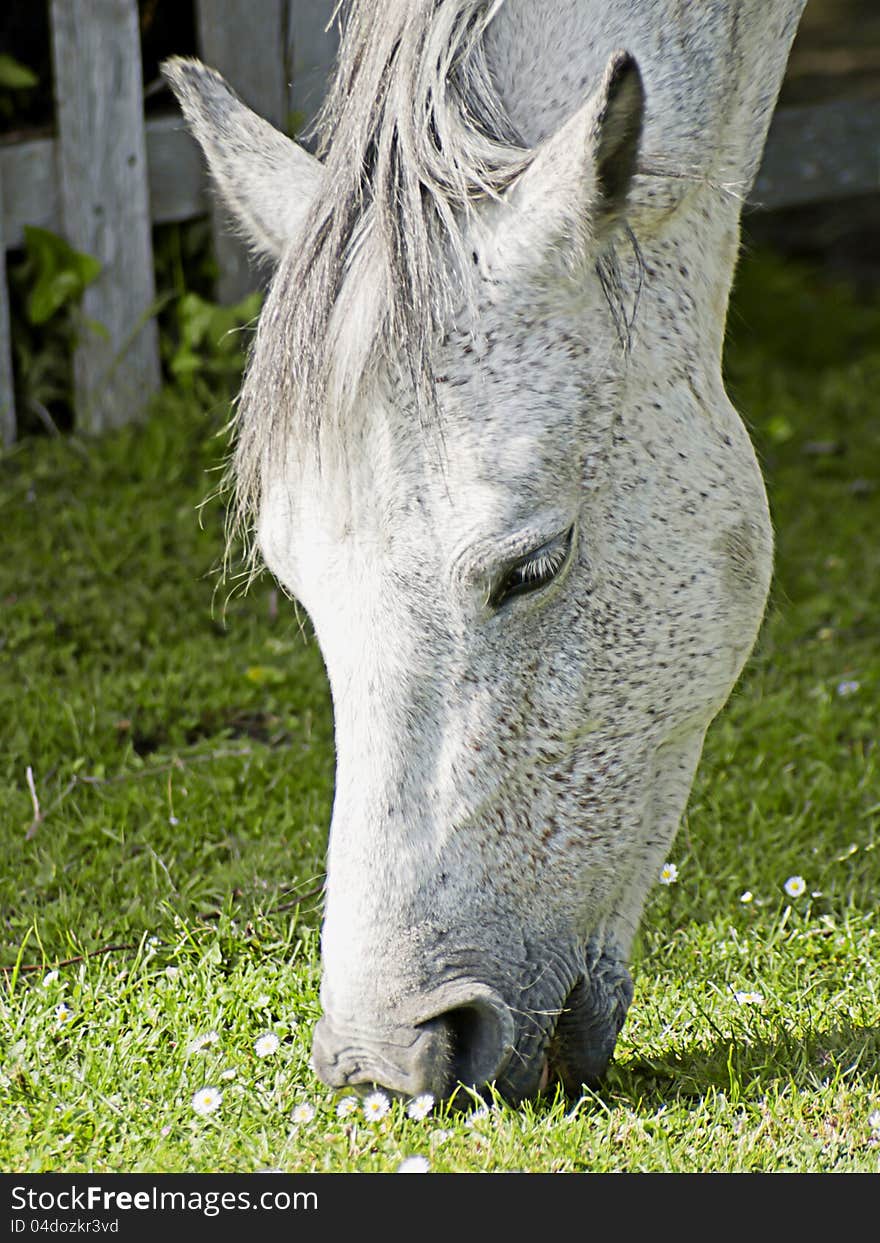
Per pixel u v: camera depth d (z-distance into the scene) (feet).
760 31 20.30
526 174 16.65
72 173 41.19
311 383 16.31
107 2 40.40
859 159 52.03
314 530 16.76
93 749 29.60
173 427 41.06
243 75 41.98
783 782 28.53
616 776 18.11
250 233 19.31
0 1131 18.95
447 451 16.46
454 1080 17.47
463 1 17.11
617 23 18.42
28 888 25.21
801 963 22.98
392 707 16.72
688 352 18.44
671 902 24.84
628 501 17.69
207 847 26.25
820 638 35.22
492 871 17.25
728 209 19.71
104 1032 21.01
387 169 16.53
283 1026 21.29
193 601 35.86
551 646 17.35
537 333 16.80
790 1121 19.10
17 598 35.09
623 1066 20.45
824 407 47.73
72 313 41.68
